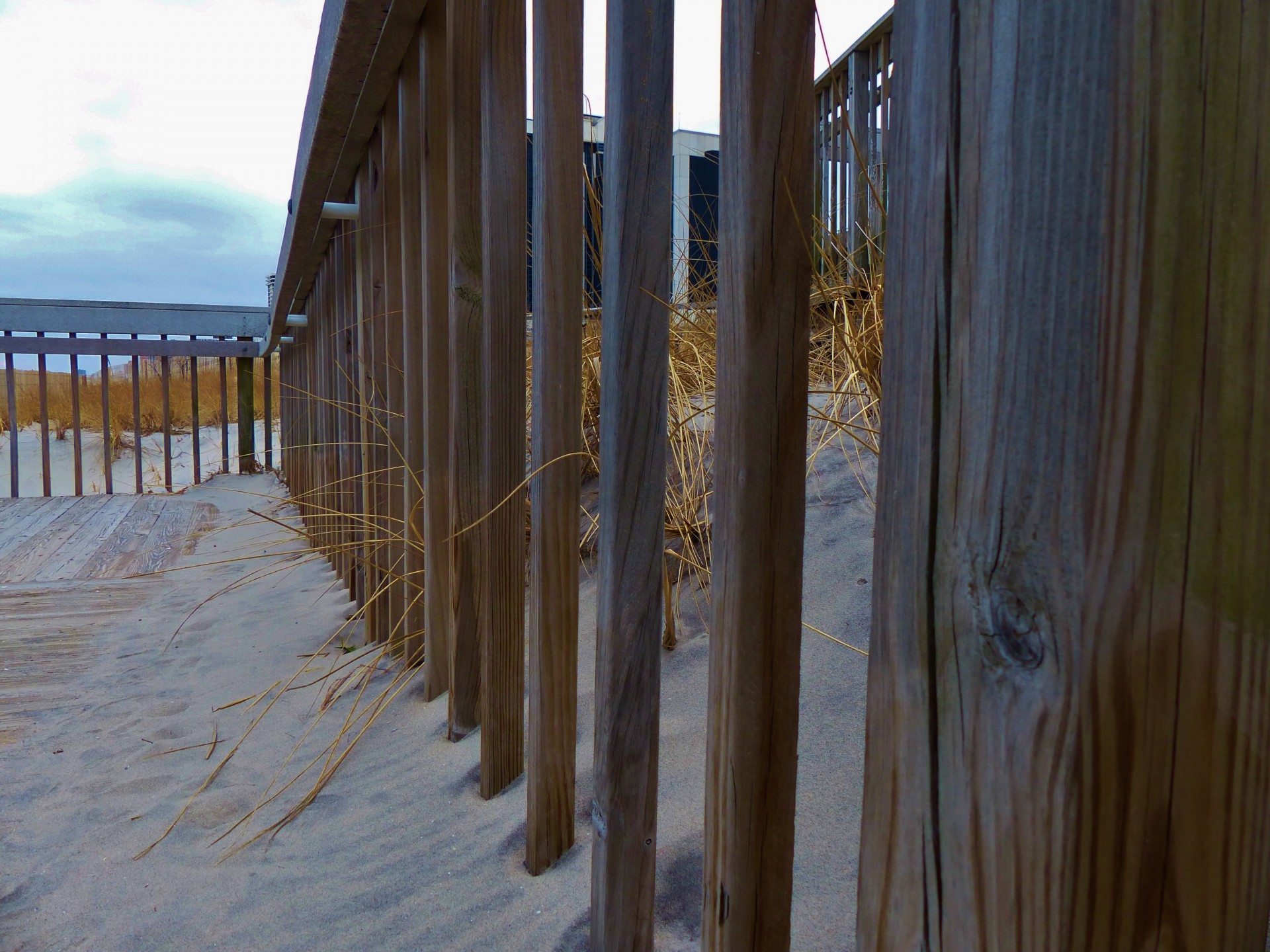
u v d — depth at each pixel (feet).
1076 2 1.13
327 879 4.06
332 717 6.11
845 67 13.80
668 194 2.94
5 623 9.70
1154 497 1.12
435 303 5.64
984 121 1.23
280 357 19.76
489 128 4.19
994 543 1.24
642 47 2.85
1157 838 1.14
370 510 7.82
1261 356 1.12
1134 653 1.14
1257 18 1.09
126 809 4.99
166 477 21.53
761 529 2.23
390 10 5.57
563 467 3.75
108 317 20.95
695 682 5.07
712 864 2.40
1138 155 1.10
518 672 4.63
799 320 2.21
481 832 4.29
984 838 1.27
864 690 4.38
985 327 1.24
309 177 8.23
